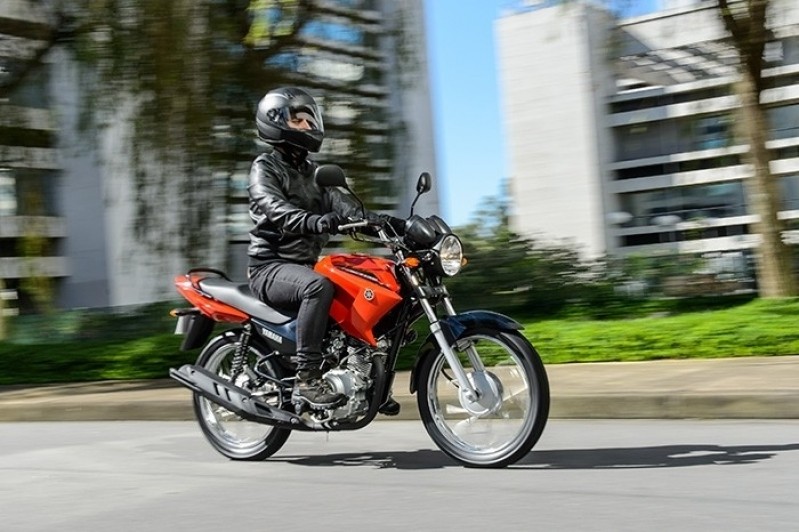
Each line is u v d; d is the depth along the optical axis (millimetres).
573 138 42594
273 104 5656
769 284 13805
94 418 9352
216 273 6289
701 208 38000
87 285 31484
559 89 42750
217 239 13828
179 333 6105
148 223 13438
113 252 31109
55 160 15297
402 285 5359
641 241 41250
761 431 6367
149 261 14023
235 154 13641
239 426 6238
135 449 6883
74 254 31562
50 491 5441
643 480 4918
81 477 5848
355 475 5469
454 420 5520
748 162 13930
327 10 14023
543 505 4477
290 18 12930
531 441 5223
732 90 13977
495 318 5230
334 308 5426
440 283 5441
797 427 6473
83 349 13125
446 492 4871
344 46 14711
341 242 16688
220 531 4324
